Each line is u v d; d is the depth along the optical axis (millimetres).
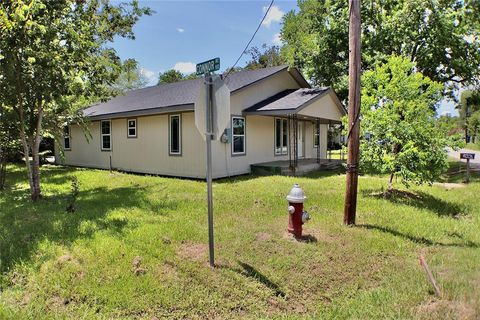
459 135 7004
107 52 8500
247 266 3850
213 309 3082
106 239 4609
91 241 4531
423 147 7051
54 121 10203
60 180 11008
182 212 6156
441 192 8641
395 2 14477
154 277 3555
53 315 2955
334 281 3609
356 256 4191
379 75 7613
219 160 10992
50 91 6996
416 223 5648
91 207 6621
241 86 11477
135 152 13242
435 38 13531
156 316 2959
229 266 3838
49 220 5629
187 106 10344
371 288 3486
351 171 5449
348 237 4844
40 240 4617
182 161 11445
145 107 11898
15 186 10133
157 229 5031
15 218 5941
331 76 16297
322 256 4145
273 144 13797
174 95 12672
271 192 8055
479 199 7648
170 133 11781
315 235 4914
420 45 14250
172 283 3453
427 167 7098
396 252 4371
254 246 4422
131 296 3213
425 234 5109
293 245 4473
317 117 13070
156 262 3895
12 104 7168
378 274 3775
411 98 7254
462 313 2826
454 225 5598
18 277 3674
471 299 3035
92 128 15336
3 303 3150
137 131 13062
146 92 15953
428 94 7348
